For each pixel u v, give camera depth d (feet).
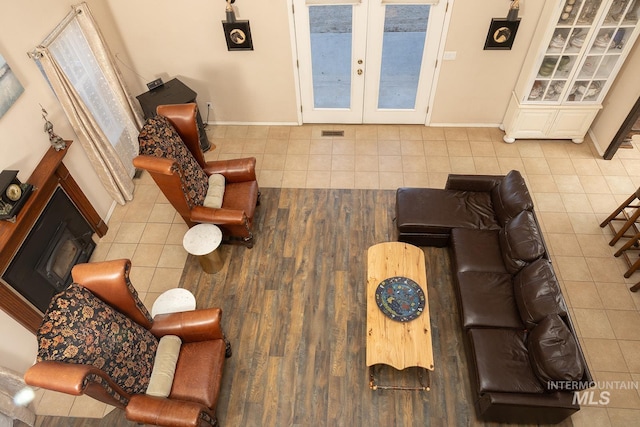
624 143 17.35
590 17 14.23
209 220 13.55
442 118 18.84
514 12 14.73
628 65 15.52
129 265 9.78
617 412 11.14
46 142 12.83
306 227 15.56
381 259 12.60
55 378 7.96
